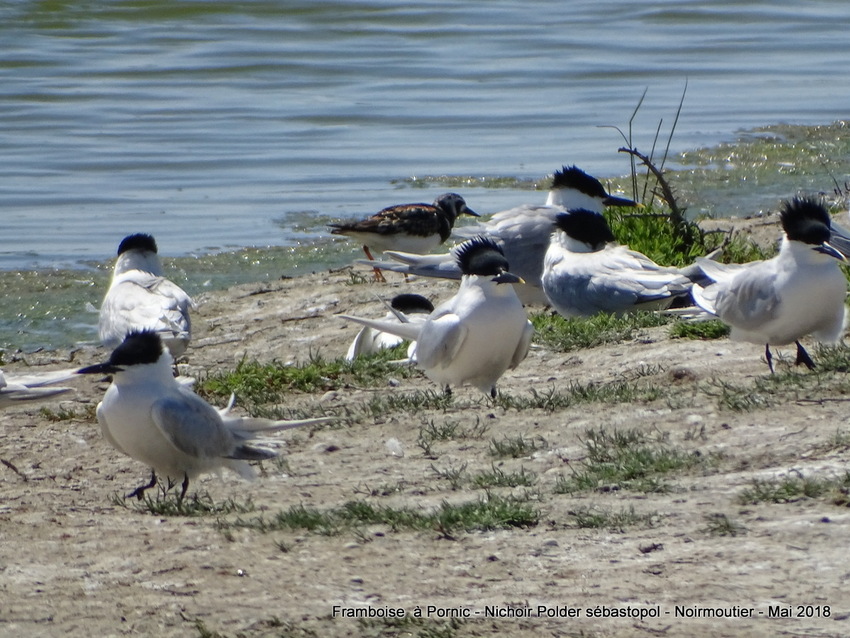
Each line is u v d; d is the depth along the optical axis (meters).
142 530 8.37
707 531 7.51
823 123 29.14
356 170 25.81
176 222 22.58
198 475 9.68
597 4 45.56
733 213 22.39
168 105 31.25
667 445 9.31
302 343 16.22
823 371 10.73
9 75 34.06
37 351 16.83
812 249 10.43
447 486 9.01
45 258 20.69
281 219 22.84
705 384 10.89
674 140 27.70
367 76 34.31
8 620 6.82
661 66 35.69
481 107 30.92
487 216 22.53
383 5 44.09
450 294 17.94
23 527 8.55
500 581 7.02
